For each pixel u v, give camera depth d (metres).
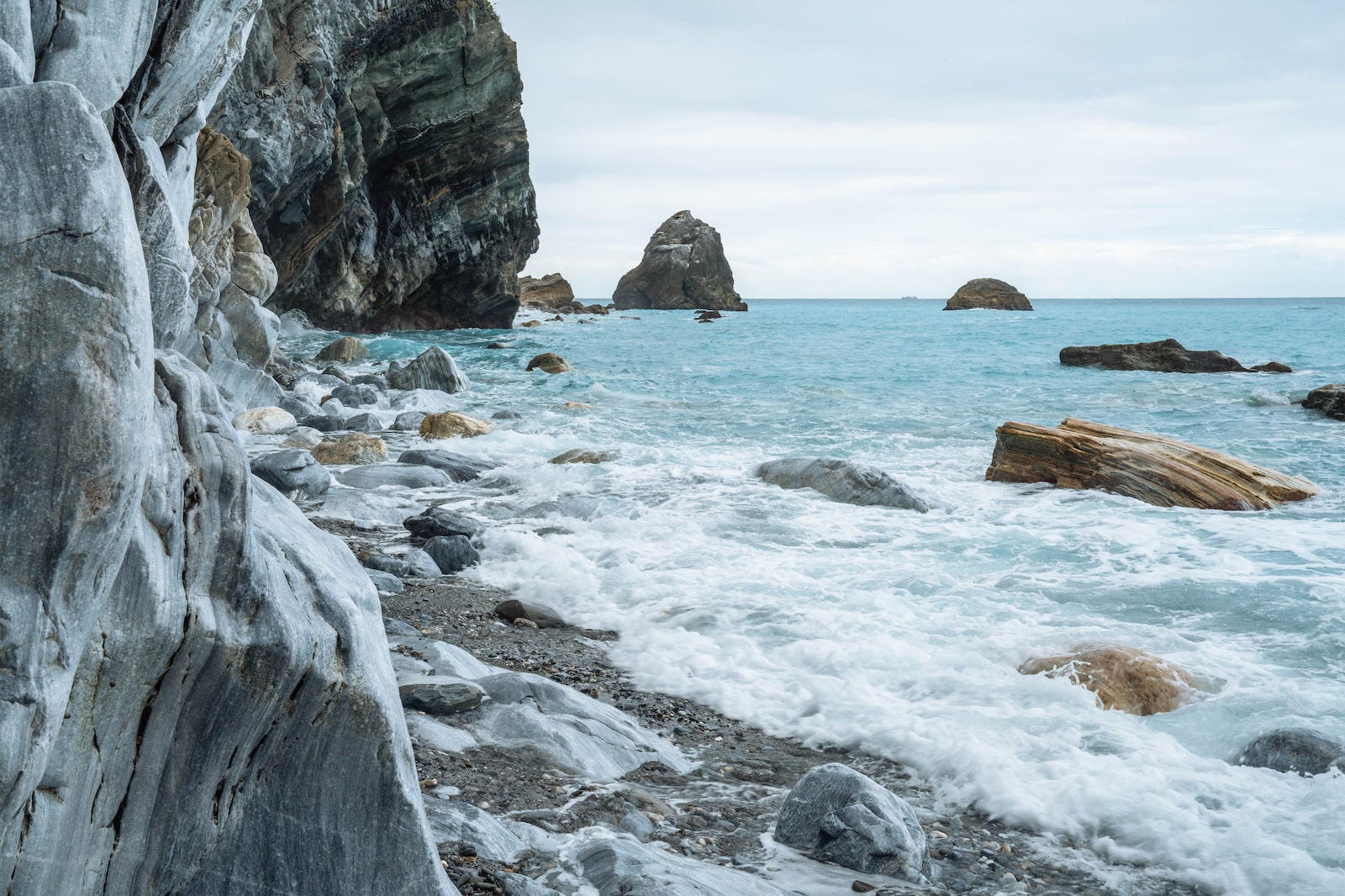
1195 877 4.10
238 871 2.57
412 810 2.81
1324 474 14.13
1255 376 29.86
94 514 1.98
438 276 50.31
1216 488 11.90
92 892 2.36
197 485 2.42
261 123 30.72
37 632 1.97
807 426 18.62
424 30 40.84
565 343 45.06
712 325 71.06
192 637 2.33
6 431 1.91
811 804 4.41
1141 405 22.52
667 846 4.12
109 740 2.30
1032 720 5.55
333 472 12.78
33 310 1.92
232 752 2.49
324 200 37.88
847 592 7.99
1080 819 4.56
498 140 47.97
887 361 35.50
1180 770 4.95
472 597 8.08
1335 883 3.93
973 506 11.66
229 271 16.53
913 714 5.73
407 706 5.13
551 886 3.58
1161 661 6.10
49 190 1.95
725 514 10.94
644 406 21.70
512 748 4.92
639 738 5.30
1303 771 4.90
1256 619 7.36
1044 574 8.61
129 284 2.01
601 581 8.42
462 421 16.89
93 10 2.87
